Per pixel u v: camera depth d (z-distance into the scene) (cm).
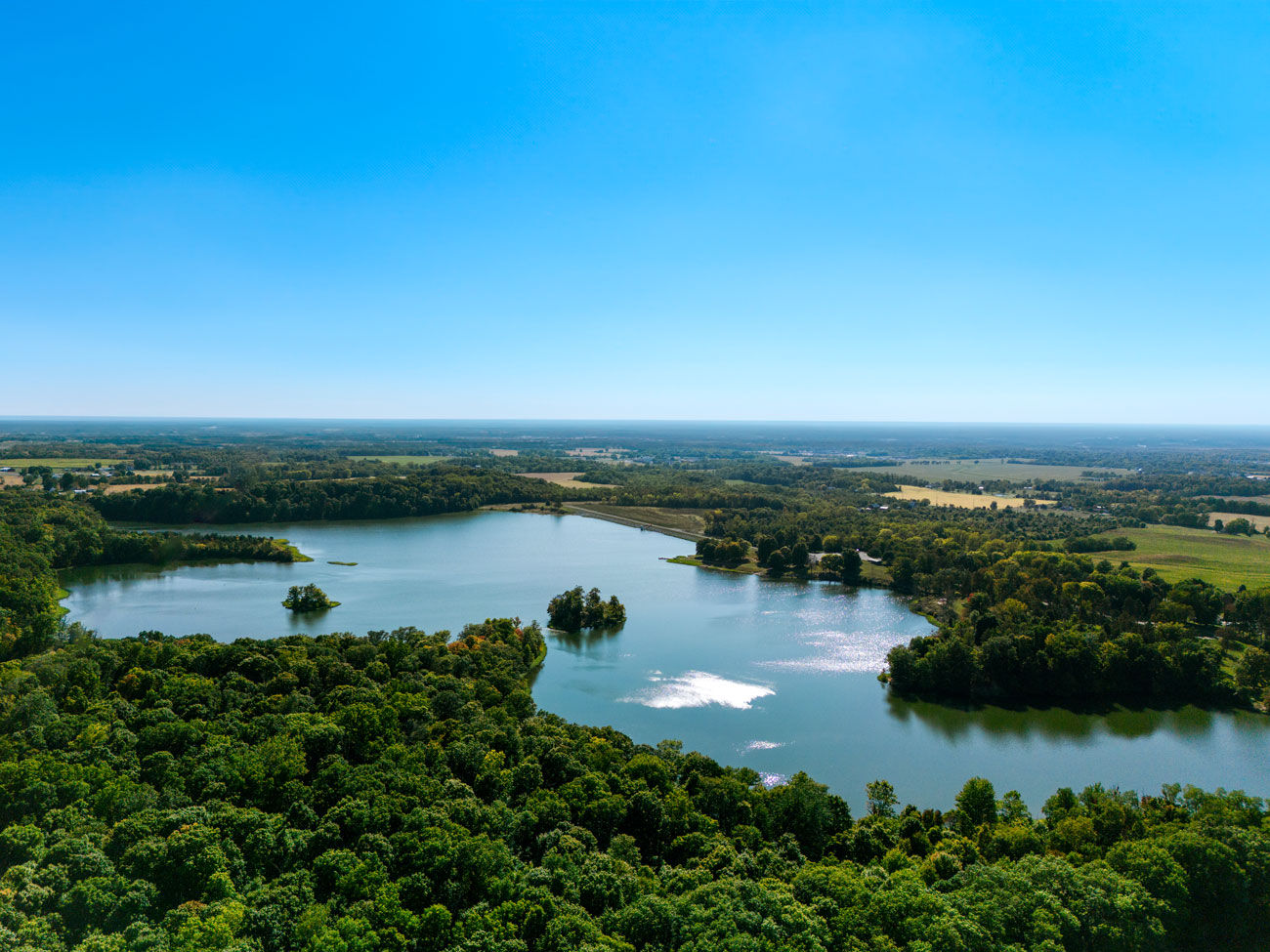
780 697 15025
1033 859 7494
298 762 8719
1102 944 6444
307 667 12338
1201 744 13538
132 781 8156
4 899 5734
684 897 6581
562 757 9500
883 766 12288
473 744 9750
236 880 6638
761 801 9231
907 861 8031
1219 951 7025
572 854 7512
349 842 7525
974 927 6109
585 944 5828
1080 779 12062
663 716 13950
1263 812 9556
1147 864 7325
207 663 12706
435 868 6862
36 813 7506
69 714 10206
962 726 14000
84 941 5391
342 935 5816
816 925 6225
